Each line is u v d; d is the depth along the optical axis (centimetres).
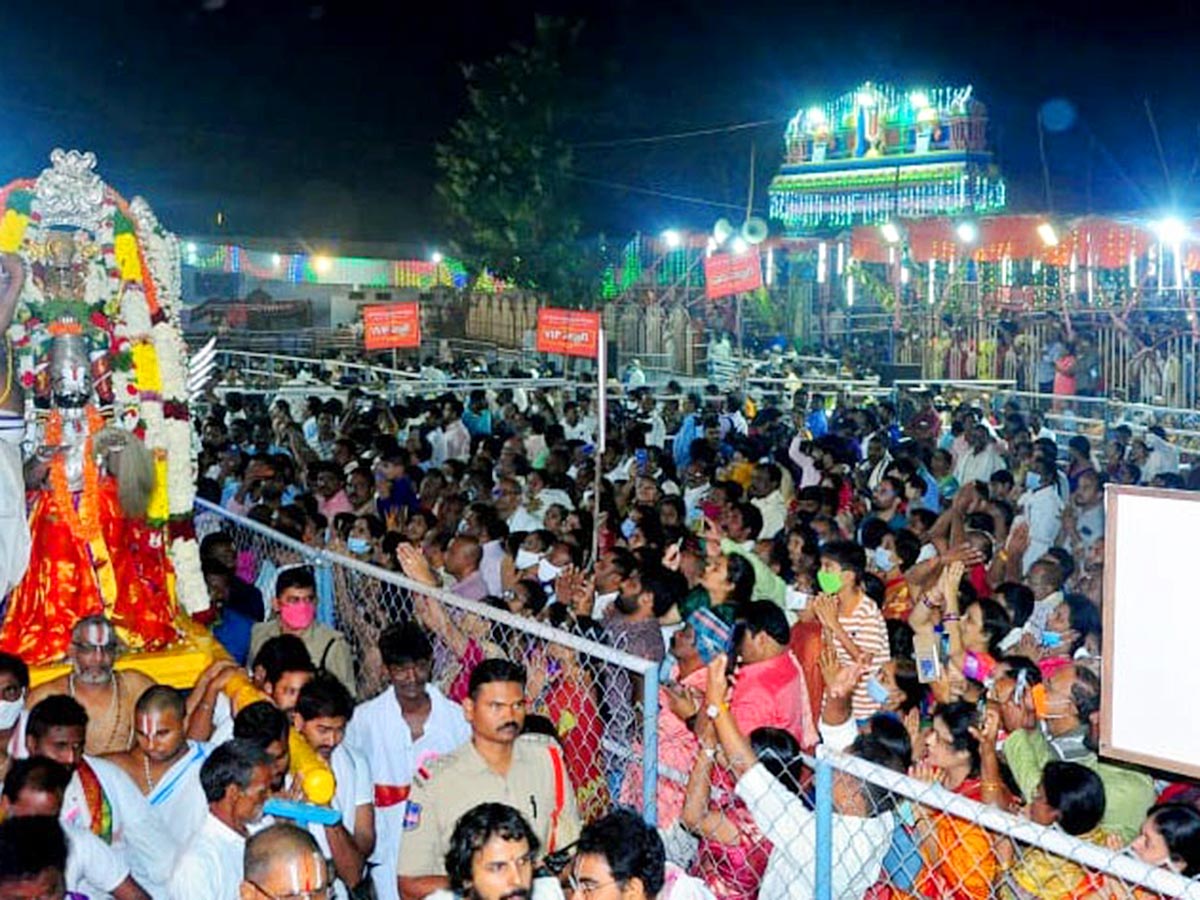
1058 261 2252
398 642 661
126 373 825
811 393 2431
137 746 627
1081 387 2283
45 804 535
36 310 804
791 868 528
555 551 969
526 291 2933
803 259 3198
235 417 2073
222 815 523
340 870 577
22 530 788
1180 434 1775
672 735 654
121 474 808
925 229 2416
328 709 596
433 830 545
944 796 446
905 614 935
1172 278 2584
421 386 2525
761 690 691
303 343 3522
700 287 3216
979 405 2202
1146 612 363
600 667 709
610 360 2870
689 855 616
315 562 893
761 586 938
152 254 837
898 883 532
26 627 788
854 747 541
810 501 1197
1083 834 532
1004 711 610
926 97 3028
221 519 1200
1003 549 1116
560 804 572
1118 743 369
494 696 540
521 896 433
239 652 927
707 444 1509
